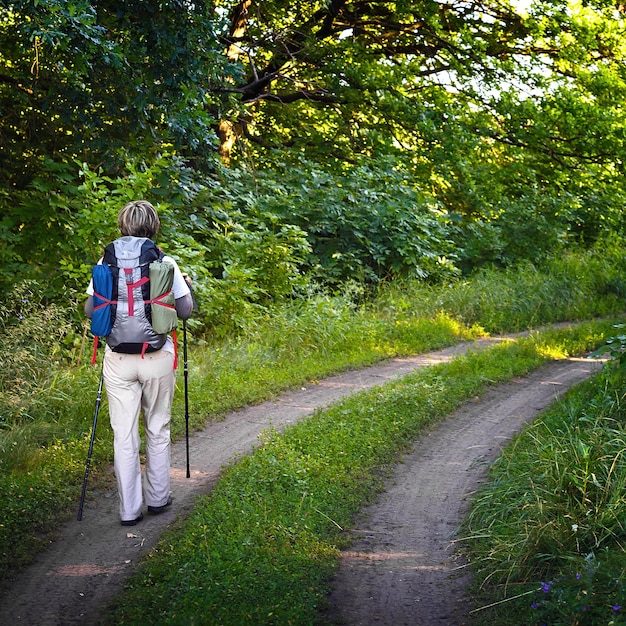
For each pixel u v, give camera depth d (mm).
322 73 18797
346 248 14219
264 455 5797
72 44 8141
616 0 18969
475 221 17969
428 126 17875
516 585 3852
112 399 4777
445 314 13188
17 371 7008
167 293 4691
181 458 6074
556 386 8844
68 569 4121
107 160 9875
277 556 4148
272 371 9031
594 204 20547
